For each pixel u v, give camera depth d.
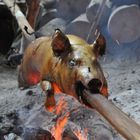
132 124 1.86
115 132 3.12
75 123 3.26
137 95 4.05
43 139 2.89
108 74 5.16
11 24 7.93
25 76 3.00
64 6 7.32
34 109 3.63
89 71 2.19
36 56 2.67
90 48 2.40
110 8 6.41
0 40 7.98
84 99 2.26
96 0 6.48
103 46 2.44
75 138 2.92
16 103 3.99
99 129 3.16
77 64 2.25
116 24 6.16
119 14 6.09
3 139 3.27
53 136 2.96
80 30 6.66
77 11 7.27
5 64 6.61
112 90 4.43
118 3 6.40
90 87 2.19
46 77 2.48
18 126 3.41
